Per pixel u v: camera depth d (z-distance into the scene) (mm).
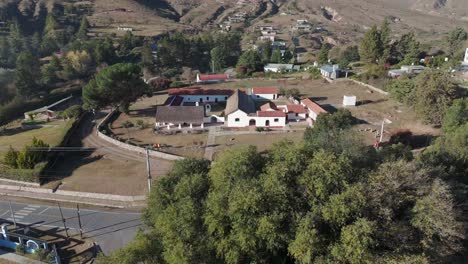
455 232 26688
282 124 81875
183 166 36531
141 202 54844
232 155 31812
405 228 26578
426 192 28641
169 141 75062
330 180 27516
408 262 24219
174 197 32812
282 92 108125
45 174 62500
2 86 125812
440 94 69562
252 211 26703
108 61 164500
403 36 143250
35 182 60531
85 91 86438
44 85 138000
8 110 112688
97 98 87062
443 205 27141
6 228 46094
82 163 67688
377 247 26453
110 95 87250
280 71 148750
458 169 42188
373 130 73750
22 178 60812
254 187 27594
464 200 33938
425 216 26703
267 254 28141
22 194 59000
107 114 96875
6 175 61812
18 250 43969
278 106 90812
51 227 49750
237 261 27078
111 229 49000
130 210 53531
